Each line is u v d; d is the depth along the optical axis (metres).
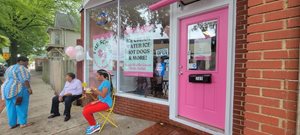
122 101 5.73
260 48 1.85
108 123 4.99
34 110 6.88
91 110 4.41
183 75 4.44
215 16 3.82
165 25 4.77
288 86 1.67
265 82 1.82
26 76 5.16
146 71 5.22
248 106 1.96
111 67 6.13
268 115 1.80
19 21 16.50
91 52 6.86
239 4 3.42
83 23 7.04
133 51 5.51
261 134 1.85
